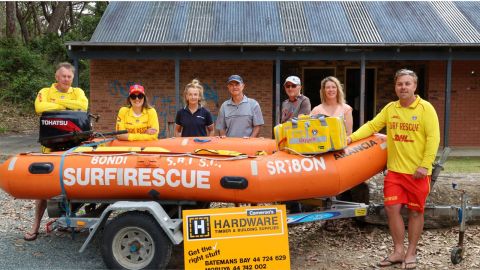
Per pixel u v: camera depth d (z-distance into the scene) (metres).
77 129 4.86
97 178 4.32
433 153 4.07
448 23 12.88
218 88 13.55
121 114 5.33
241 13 13.63
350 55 11.80
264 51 11.81
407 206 4.27
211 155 4.38
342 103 5.29
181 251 4.77
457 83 13.55
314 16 13.38
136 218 4.03
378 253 4.71
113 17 13.17
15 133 16.89
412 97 4.17
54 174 4.38
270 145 5.29
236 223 3.98
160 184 4.26
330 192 4.35
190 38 11.85
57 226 4.55
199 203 4.68
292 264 4.45
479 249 4.73
